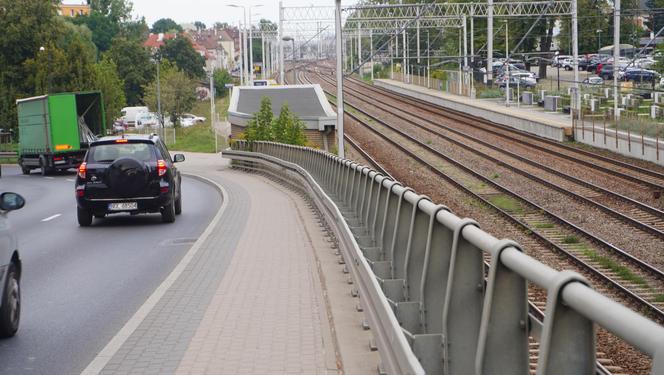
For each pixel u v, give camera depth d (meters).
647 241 18.52
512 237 19.28
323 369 7.03
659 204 23.70
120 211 19.09
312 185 20.89
